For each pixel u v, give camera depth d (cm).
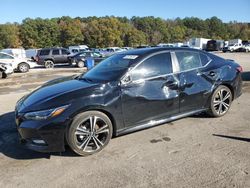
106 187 348
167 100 501
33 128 409
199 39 6203
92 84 452
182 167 387
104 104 436
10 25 9888
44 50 2452
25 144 431
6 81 1434
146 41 11288
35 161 423
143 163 404
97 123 441
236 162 394
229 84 587
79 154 429
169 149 445
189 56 545
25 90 1101
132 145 463
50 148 414
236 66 615
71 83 485
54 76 1675
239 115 602
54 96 431
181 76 519
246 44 5609
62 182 363
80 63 2428
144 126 487
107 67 513
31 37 9631
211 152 428
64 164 410
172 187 342
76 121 418
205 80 550
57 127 408
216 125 543
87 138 429
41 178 375
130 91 462
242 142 461
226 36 14012
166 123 555
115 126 458
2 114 684
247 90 872
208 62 570
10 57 1992
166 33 12225
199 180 354
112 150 448
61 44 9694
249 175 361
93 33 9462
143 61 486
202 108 559
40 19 10056
